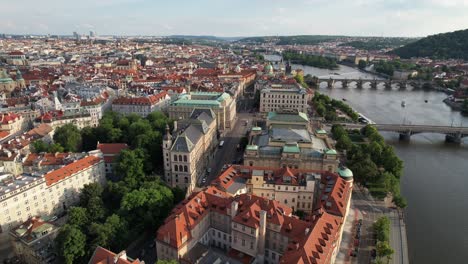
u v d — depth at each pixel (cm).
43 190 19800
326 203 17525
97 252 12975
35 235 16625
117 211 18512
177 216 15538
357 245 17600
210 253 15225
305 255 12875
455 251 18200
